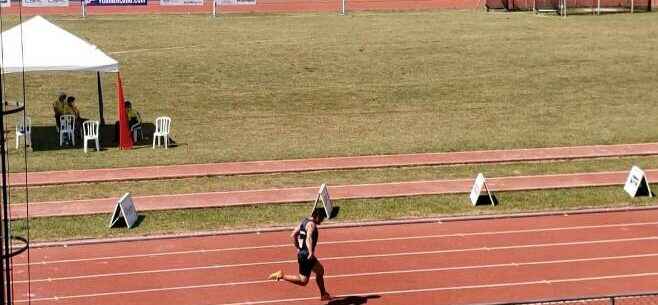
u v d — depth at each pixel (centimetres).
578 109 3681
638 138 3250
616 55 4544
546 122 3488
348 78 4166
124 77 4116
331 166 2914
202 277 2086
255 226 2425
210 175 2812
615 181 2777
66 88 3947
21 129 3139
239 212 2509
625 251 2241
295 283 1923
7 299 1175
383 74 4225
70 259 2192
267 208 2539
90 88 3959
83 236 2336
